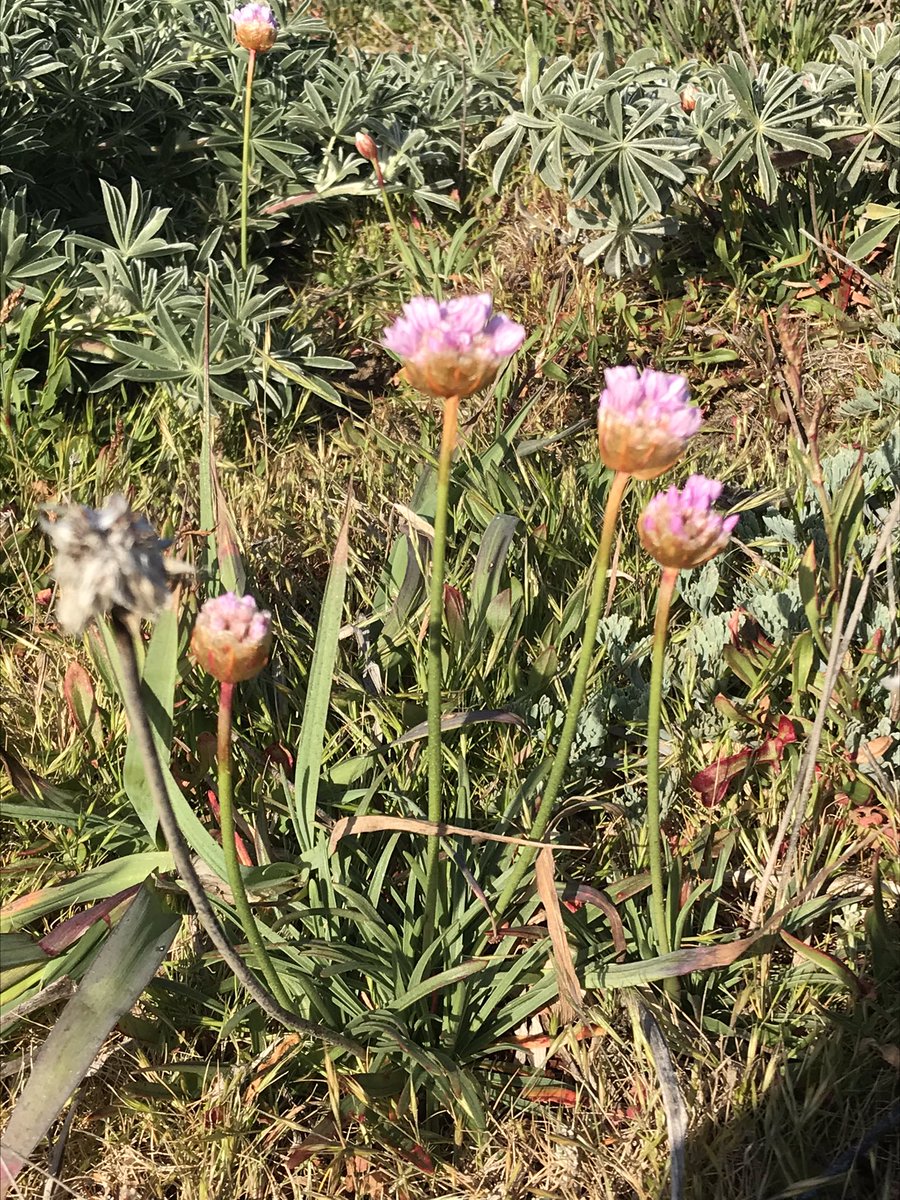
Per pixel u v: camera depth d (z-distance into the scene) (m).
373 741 0.43
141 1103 0.35
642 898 0.40
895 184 0.70
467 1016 0.37
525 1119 0.36
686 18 0.91
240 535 0.51
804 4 0.91
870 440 0.58
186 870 0.27
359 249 0.80
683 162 0.67
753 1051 0.35
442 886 0.38
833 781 0.41
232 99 0.82
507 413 0.62
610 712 0.45
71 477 0.54
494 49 0.98
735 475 0.59
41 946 0.35
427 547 0.48
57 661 0.47
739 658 0.44
